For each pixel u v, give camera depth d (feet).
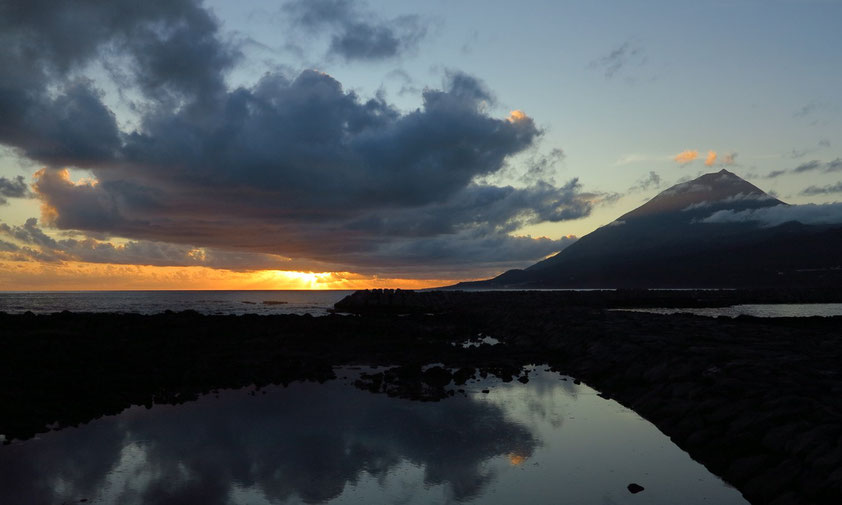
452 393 54.49
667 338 68.28
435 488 30.55
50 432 40.83
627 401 51.16
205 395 53.78
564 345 83.35
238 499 28.84
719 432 37.35
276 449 36.94
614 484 31.30
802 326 118.62
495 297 247.09
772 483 28.53
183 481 31.27
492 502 28.81
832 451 27.53
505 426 42.70
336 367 70.49
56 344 75.41
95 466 33.58
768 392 38.52
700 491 30.27
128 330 100.32
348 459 35.06
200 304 289.12
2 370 58.65
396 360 75.92
